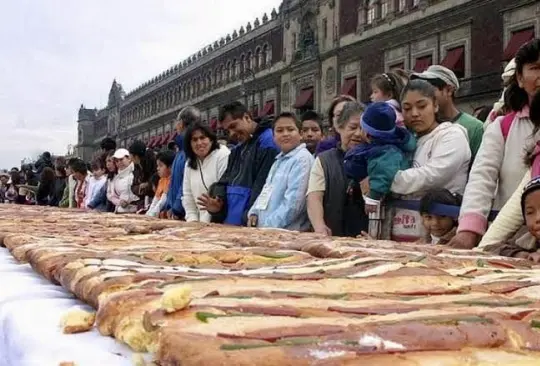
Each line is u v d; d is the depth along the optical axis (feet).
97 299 5.46
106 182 39.45
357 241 11.30
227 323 4.00
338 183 17.38
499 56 88.48
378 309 4.69
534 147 11.72
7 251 11.66
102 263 7.24
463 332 3.93
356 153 15.55
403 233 15.07
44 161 76.64
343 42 122.93
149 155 35.55
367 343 3.63
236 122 21.17
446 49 98.12
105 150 41.04
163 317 4.16
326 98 128.57
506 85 15.03
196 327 3.89
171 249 9.45
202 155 23.32
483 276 7.01
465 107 95.04
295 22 139.44
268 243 10.63
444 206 14.07
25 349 4.69
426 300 5.29
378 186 14.88
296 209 18.38
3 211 28.09
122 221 19.17
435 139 15.07
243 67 165.07
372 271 6.75
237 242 11.07
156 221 19.15
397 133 15.17
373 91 18.52
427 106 15.20
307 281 6.05
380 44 112.78
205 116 187.83
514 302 5.21
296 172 18.40
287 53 142.92
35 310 5.75
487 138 13.64
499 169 13.51
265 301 4.83
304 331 3.85
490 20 89.97
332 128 21.65
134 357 4.02
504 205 12.44
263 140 20.72
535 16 82.94
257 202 19.13
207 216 22.43
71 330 4.91
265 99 154.30
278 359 3.34
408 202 14.99
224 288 5.45
